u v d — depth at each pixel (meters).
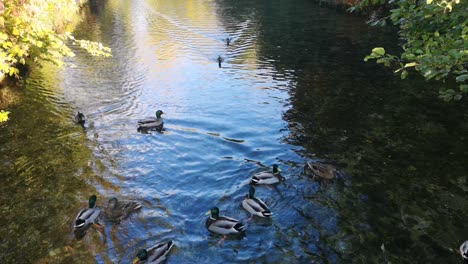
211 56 31.42
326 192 12.65
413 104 19.39
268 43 34.38
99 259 10.08
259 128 17.77
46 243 10.64
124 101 21.73
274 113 19.38
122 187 13.31
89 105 20.95
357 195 12.43
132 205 12.10
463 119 17.55
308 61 28.16
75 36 38.56
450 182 12.98
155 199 12.65
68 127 18.08
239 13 51.62
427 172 13.59
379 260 9.79
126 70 27.78
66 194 12.84
